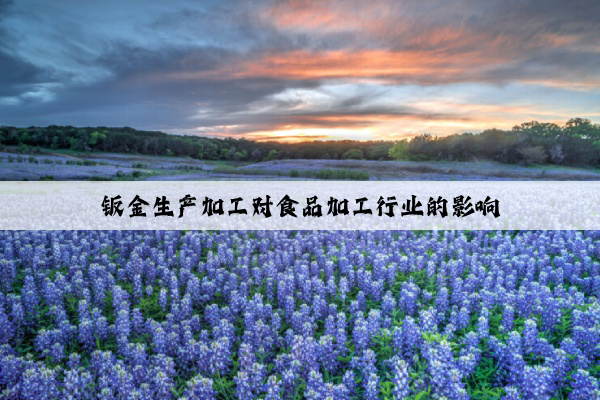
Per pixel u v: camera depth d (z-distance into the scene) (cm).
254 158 14275
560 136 7844
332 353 598
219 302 902
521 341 628
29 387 484
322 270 1051
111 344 695
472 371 540
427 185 3412
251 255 1239
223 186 3441
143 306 854
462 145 7475
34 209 1984
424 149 7869
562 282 907
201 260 1234
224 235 1392
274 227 1550
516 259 1027
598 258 1093
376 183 3928
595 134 9581
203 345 588
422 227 1581
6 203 2158
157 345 618
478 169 5969
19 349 682
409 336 598
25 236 1320
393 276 939
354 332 639
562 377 530
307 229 1529
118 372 502
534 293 766
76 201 2261
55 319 771
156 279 1019
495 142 7288
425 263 1075
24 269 1067
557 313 679
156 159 11225
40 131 12775
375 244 1302
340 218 1734
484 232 1441
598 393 463
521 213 1702
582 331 595
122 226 1605
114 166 6462
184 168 7200
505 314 683
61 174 4434
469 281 872
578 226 1486
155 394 522
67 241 1306
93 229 1545
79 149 12019
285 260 1088
